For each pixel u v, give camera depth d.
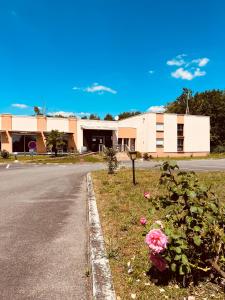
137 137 52.69
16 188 13.37
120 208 8.20
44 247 5.64
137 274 4.09
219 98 66.69
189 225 3.91
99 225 6.55
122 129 51.47
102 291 3.69
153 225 3.84
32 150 39.81
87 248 5.58
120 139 51.81
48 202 10.09
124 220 6.92
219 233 3.79
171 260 3.67
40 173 20.59
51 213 8.45
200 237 3.80
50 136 42.28
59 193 11.98
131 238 5.65
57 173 20.59
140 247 5.15
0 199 10.64
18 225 7.16
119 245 5.26
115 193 10.78
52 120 46.03
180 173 4.26
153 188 11.61
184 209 4.04
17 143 44.28
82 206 9.42
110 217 7.29
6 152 37.47
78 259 5.06
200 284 3.78
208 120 54.94
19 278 4.38
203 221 3.89
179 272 3.65
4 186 14.02
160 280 3.92
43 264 4.86
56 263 4.89
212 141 65.69
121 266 4.43
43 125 45.47
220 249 3.84
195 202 3.96
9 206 9.41
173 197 4.13
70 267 4.75
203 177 14.41
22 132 44.16
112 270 4.30
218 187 10.91
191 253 3.83
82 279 4.34
